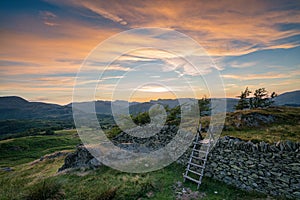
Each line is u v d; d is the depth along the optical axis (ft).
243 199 17.22
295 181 16.05
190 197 17.99
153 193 18.89
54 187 19.66
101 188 19.48
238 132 27.81
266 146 18.38
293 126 28.14
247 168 19.16
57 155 50.70
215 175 21.76
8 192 20.44
